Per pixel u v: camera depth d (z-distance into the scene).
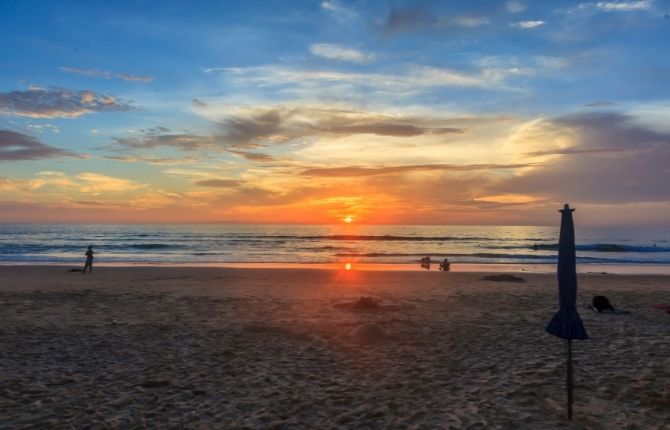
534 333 10.91
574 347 9.61
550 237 100.50
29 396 6.72
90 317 12.72
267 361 8.54
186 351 9.22
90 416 6.02
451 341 10.10
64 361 8.52
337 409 6.26
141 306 14.55
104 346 9.59
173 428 5.66
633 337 10.53
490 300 16.09
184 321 12.19
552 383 7.29
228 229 156.25
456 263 39.03
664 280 23.67
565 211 5.53
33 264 34.50
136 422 5.84
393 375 7.75
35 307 14.24
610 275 26.84
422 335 10.66
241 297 16.56
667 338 10.42
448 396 6.74
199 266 33.09
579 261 41.56
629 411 6.14
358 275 25.80
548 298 16.56
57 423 5.79
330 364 8.38
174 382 7.36
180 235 99.50
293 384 7.29
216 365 8.29
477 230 169.50
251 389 7.06
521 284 21.27
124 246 61.41
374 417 5.99
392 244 72.25
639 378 7.48
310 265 36.09
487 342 10.04
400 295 17.31
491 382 7.37
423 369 8.08
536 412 6.12
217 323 11.93
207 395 6.80
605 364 8.34
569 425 5.70
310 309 14.12
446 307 14.59
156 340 10.11
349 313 13.45
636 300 16.33
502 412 6.11
